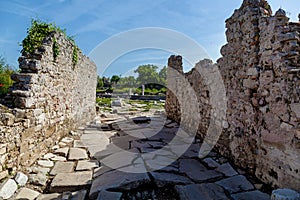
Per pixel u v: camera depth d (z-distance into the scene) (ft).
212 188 10.76
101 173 12.60
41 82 15.02
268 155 10.94
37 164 13.52
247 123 12.82
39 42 21.99
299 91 9.18
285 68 10.00
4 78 20.25
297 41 10.39
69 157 15.15
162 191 11.01
